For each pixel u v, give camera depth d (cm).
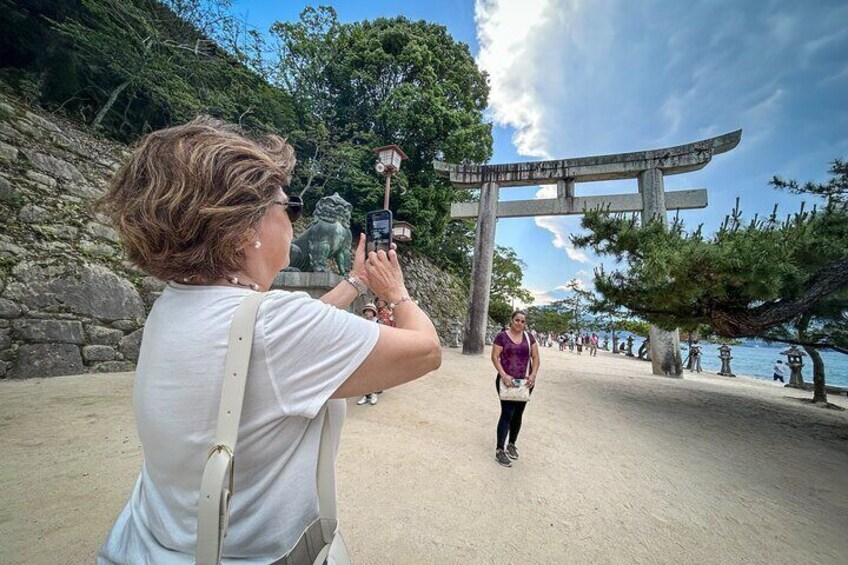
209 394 57
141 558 64
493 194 1145
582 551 224
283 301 63
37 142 594
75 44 737
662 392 761
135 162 67
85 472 255
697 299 589
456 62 1619
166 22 864
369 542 214
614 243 667
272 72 1198
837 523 275
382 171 725
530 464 348
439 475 305
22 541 185
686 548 235
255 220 69
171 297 67
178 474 60
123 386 466
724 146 929
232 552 62
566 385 761
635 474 347
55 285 511
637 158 1018
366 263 93
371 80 1369
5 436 297
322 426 72
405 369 72
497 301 2356
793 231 453
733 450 436
